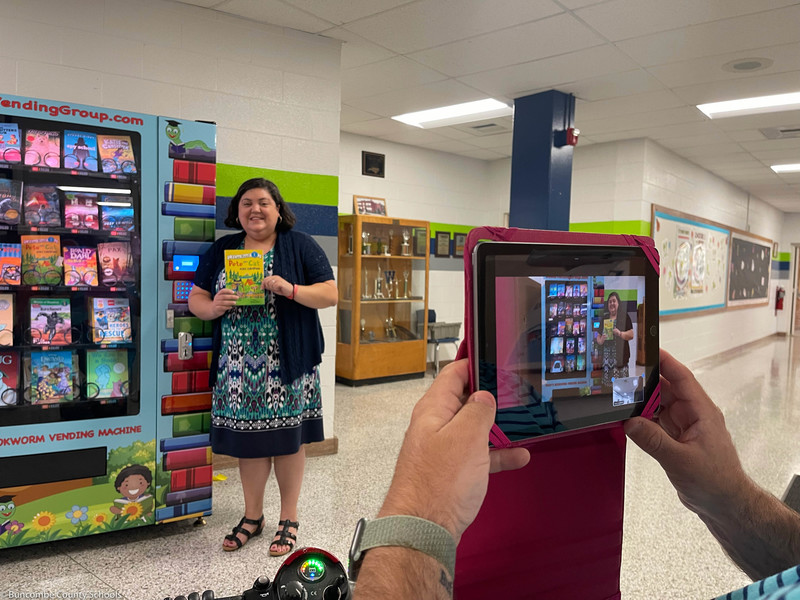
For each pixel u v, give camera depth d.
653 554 2.78
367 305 6.90
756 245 12.15
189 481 2.94
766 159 8.08
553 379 0.60
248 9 3.69
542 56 4.45
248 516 2.89
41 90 3.21
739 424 5.29
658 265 0.69
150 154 2.84
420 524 0.39
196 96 3.67
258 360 2.65
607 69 4.69
